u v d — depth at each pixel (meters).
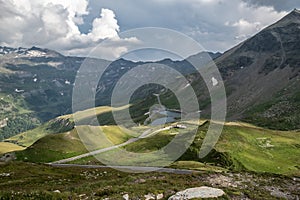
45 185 49.12
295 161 112.25
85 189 33.94
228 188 36.38
